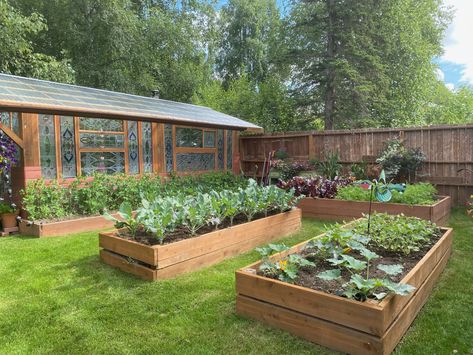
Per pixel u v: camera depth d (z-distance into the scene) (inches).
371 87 483.8
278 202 202.1
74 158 257.3
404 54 523.5
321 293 87.9
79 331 96.3
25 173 224.7
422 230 144.6
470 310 106.0
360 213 230.1
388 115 544.1
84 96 267.7
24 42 413.7
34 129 230.1
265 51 871.1
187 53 613.6
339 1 503.2
